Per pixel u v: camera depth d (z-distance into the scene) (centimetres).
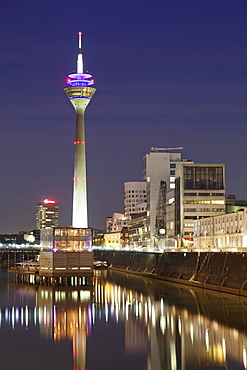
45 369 8531
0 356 9256
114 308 14350
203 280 18600
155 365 8662
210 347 9631
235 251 16462
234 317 12262
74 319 12631
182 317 12481
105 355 9275
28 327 11662
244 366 8494
